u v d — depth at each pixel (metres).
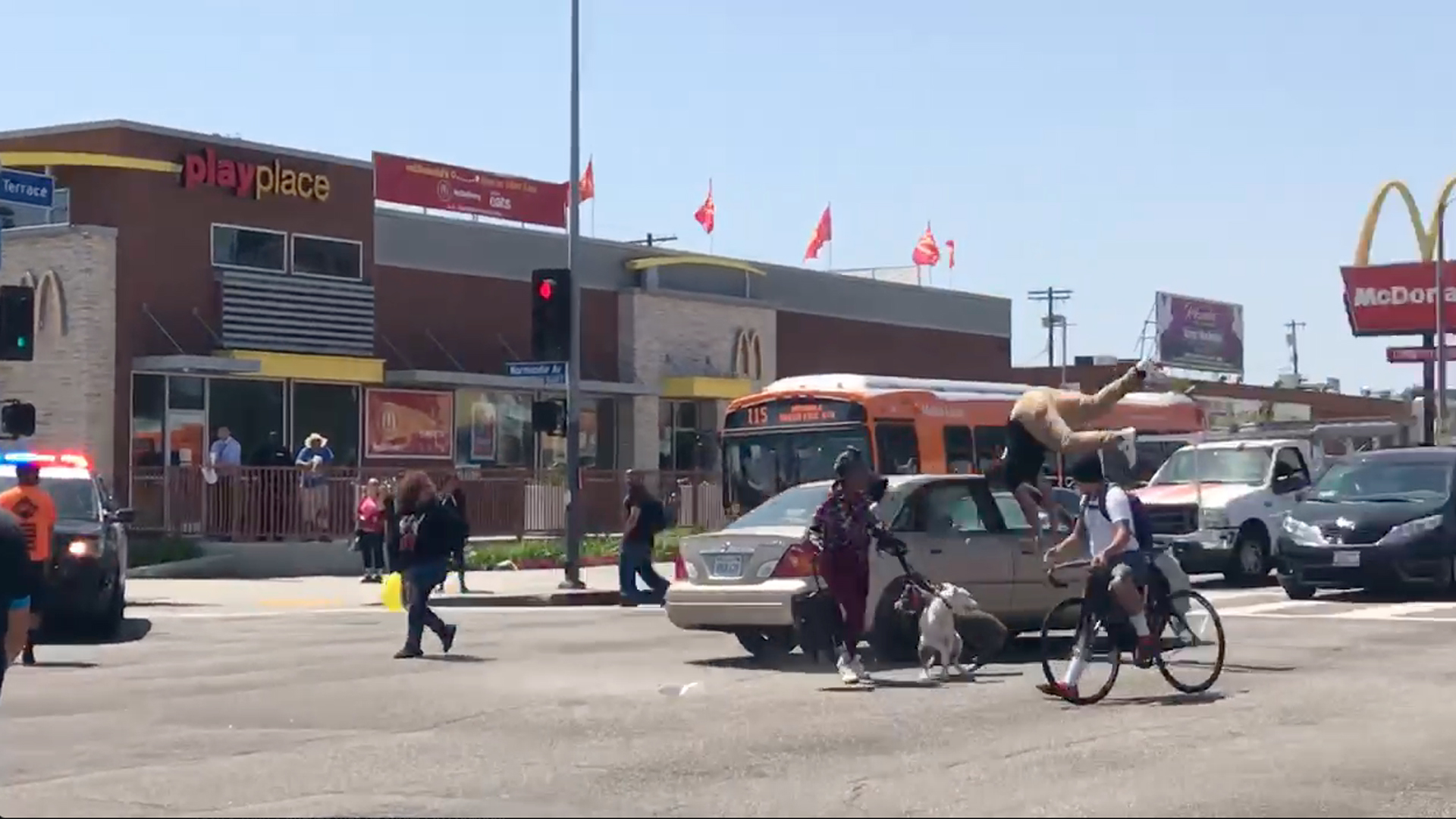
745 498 28.81
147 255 35.44
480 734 12.33
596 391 44.25
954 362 59.34
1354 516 24.56
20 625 8.89
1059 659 15.38
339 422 38.81
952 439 29.05
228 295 36.59
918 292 57.75
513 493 37.28
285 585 30.25
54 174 35.47
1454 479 25.00
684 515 40.53
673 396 47.03
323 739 12.12
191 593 28.67
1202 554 28.47
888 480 16.41
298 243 38.38
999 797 9.84
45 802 9.85
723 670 16.45
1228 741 11.94
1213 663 14.41
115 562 21.09
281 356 36.72
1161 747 11.66
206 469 33.25
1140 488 31.08
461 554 28.27
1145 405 34.75
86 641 20.33
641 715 13.25
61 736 12.40
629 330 46.47
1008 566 17.12
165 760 11.30
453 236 42.44
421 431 40.66
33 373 34.84
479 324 42.94
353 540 31.92
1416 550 24.17
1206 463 30.31
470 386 41.28
